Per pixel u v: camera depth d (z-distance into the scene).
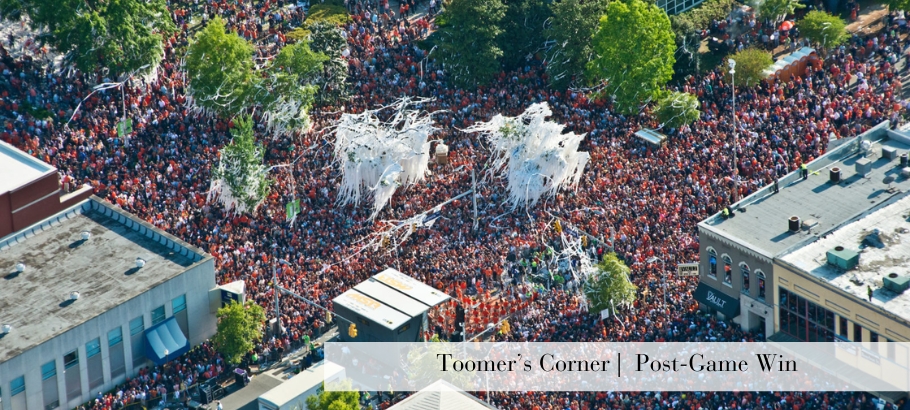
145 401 195.88
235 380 199.50
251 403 195.50
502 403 187.88
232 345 197.75
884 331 192.75
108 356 198.62
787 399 189.62
